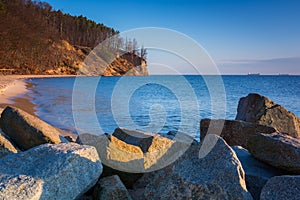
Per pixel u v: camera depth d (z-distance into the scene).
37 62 63.84
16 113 4.86
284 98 30.98
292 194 3.16
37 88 31.34
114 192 3.47
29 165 3.28
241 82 76.06
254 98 8.20
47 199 2.99
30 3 75.94
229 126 6.74
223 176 3.40
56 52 71.88
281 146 4.12
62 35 81.81
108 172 4.21
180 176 3.50
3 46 53.97
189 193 3.32
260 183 3.89
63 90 29.31
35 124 4.76
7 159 3.41
